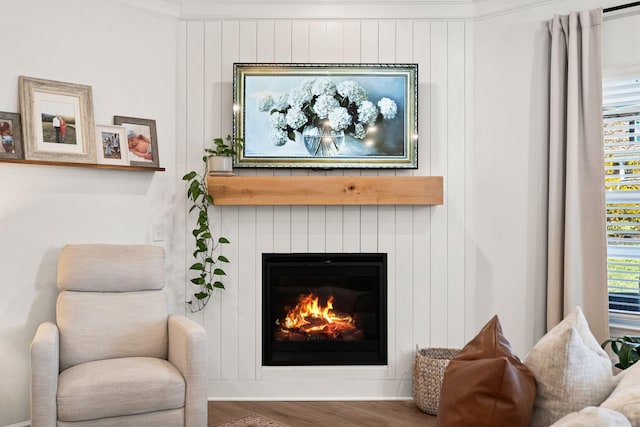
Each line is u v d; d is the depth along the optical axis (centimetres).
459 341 366
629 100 323
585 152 318
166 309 312
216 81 370
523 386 137
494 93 359
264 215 367
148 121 358
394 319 366
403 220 367
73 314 288
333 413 332
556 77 328
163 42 365
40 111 312
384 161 362
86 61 334
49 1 319
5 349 300
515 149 352
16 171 304
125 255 309
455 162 368
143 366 267
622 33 317
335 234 367
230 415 328
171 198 367
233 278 367
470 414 137
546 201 341
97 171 336
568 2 333
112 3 344
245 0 365
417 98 360
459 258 366
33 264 311
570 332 144
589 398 142
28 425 306
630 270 325
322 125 362
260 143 363
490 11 358
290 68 362
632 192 324
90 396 242
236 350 365
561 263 326
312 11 367
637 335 317
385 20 368
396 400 359
